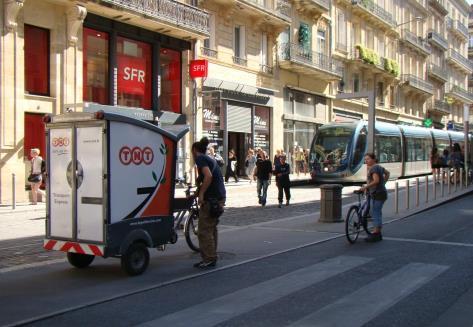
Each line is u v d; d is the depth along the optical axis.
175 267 8.20
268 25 31.69
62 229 7.79
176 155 8.39
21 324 5.46
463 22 79.69
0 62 17.84
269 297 6.50
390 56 51.03
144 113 22.98
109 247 7.31
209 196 8.12
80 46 20.50
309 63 34.75
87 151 7.50
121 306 6.15
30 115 19.08
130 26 22.88
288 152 34.31
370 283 7.19
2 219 14.04
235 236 11.07
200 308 6.05
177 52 25.92
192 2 25.91
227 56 28.55
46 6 19.34
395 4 52.12
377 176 10.55
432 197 19.11
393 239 10.75
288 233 11.45
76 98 20.31
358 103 44.00
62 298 6.45
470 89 87.31
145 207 7.83
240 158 30.16
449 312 5.93
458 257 8.91
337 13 40.28
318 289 6.89
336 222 12.96
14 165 18.27
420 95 58.88
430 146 37.09
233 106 29.02
